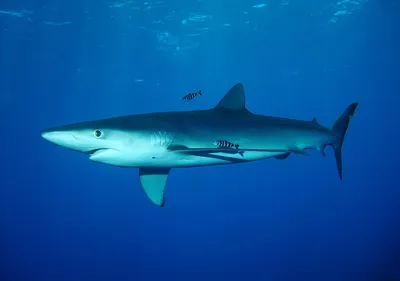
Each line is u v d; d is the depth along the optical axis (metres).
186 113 4.33
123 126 3.61
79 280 22.92
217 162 4.38
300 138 5.09
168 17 20.31
